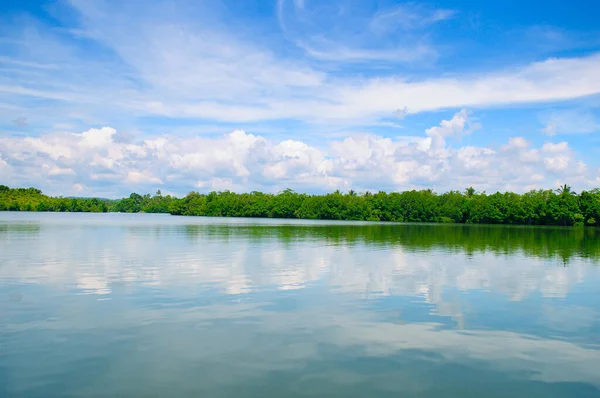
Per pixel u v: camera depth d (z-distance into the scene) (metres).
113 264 31.97
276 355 13.43
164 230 80.81
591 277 28.14
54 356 13.19
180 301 20.17
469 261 35.94
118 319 17.09
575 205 141.00
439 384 11.60
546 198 155.38
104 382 11.47
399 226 121.38
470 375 12.19
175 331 15.65
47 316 17.45
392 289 23.47
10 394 10.80
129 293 21.84
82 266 30.91
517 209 152.88
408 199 186.50
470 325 16.84
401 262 34.59
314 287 23.80
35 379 11.62
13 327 15.95
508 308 19.55
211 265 31.75
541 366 12.90
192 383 11.46
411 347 14.30
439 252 43.25
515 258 38.69
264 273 28.36
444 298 21.42
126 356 13.23
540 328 16.56
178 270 29.33
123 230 78.75
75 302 19.84
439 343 14.73
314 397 10.79
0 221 117.00
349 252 41.94
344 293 22.27
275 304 19.77
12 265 31.19
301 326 16.41
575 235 81.81
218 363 12.79
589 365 13.01
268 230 84.75
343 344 14.49
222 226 102.94
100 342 14.45
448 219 173.25
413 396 10.91
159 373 12.04
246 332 15.64
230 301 20.27
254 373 12.11
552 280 26.94
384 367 12.63
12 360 12.87
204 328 16.05
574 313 18.78
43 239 54.69
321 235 69.38
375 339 15.04
